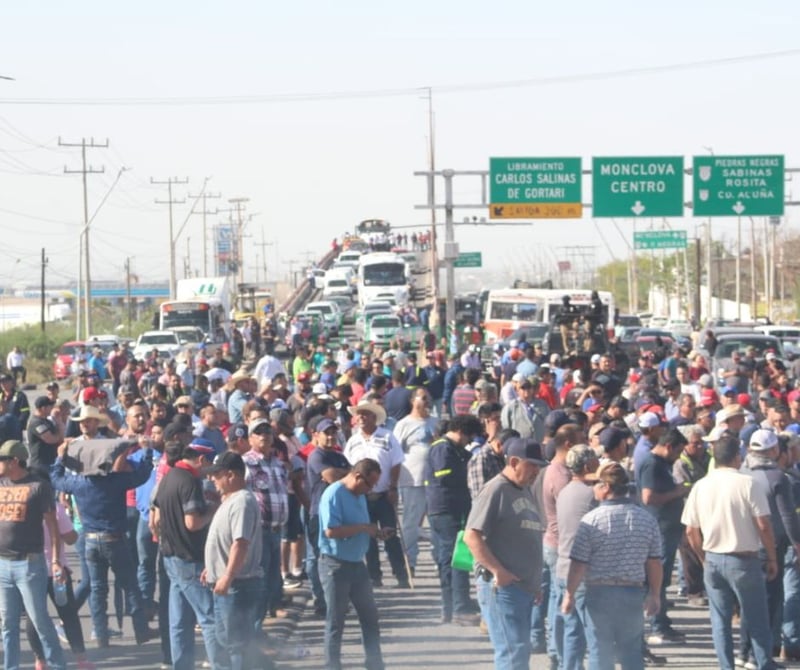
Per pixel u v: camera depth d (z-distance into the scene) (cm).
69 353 8144
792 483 1577
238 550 1373
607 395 2659
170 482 1466
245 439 1745
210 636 1446
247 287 13912
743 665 1568
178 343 7981
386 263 11025
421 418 2142
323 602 1892
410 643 1730
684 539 1886
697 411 2172
